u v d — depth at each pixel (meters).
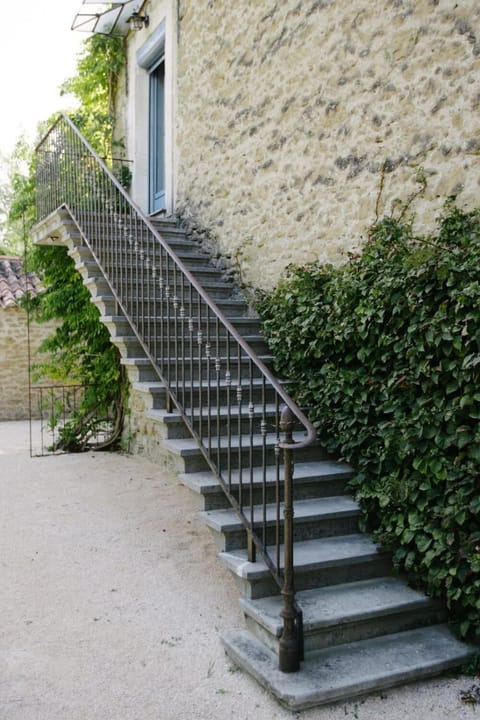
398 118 3.79
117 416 7.84
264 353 4.80
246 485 3.38
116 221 5.10
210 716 2.40
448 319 2.91
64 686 2.58
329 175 4.39
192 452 3.54
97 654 2.84
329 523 3.38
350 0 4.17
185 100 6.41
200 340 3.59
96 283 5.13
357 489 3.53
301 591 3.02
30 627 3.09
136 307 4.61
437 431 2.94
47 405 8.69
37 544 4.26
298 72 4.71
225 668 2.74
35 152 7.34
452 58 3.43
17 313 11.12
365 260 3.61
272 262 5.07
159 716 2.39
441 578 2.82
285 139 4.88
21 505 5.21
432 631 2.95
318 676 2.54
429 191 3.57
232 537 3.17
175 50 6.59
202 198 6.14
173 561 3.98
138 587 3.58
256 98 5.24
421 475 3.06
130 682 2.62
